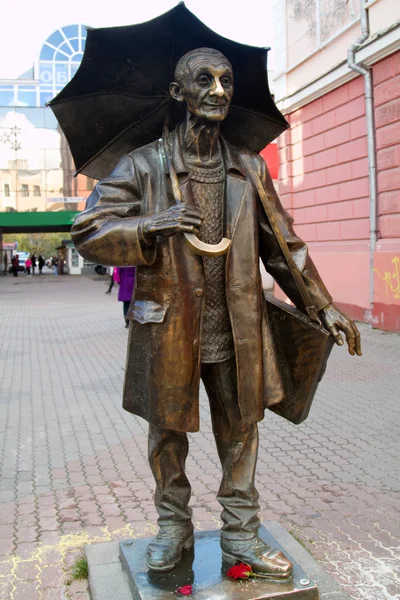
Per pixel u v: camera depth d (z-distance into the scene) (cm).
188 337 233
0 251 4434
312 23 1223
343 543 335
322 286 256
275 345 262
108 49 242
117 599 249
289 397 267
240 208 243
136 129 271
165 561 253
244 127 280
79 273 4572
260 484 425
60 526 362
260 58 251
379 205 1061
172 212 214
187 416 235
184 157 247
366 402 646
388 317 1030
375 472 446
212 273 247
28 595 286
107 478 444
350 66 1071
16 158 3238
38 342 1133
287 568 243
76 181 3266
